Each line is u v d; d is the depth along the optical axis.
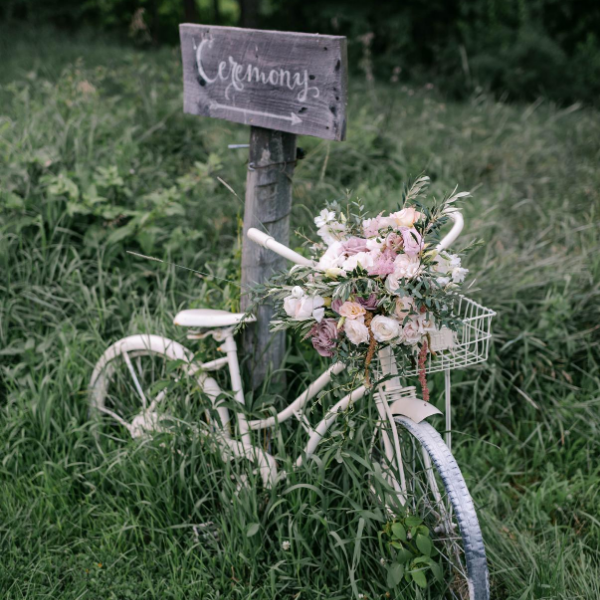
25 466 2.82
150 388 2.88
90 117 4.43
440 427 3.00
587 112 7.19
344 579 2.41
